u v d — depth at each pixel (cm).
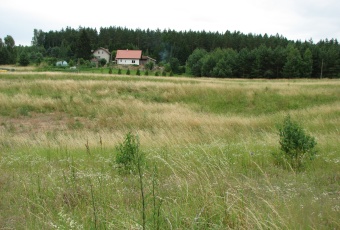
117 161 625
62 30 14025
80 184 520
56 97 2222
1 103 1934
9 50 8662
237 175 570
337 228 362
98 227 342
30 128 1559
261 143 915
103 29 13025
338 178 585
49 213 395
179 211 376
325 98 2411
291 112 1911
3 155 856
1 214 417
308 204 425
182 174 563
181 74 9219
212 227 342
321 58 8312
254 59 8056
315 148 824
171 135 1146
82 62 8194
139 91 2559
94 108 1952
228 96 2436
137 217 364
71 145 1015
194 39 11800
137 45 12812
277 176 609
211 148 814
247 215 338
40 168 663
